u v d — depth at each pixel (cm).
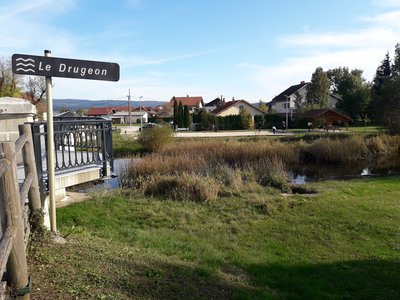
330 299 444
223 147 1780
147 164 1281
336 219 816
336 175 1661
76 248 393
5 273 253
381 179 1448
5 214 246
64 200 816
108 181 1181
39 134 513
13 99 673
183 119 4778
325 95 5806
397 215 843
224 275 453
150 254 465
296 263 579
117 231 632
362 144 2205
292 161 1958
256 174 1302
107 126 693
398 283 505
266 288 444
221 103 7475
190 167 1284
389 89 3500
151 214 817
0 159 235
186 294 352
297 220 817
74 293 287
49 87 422
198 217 837
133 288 329
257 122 5075
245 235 726
